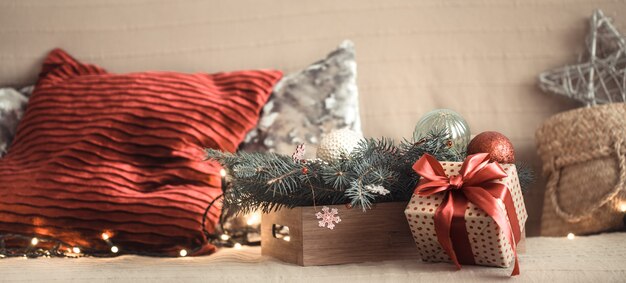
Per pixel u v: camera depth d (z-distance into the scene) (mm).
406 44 2322
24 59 2354
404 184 1616
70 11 2379
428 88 2305
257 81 2082
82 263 1647
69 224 1855
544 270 1465
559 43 2301
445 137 1648
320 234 1573
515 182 1561
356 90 2123
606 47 2275
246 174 1567
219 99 2037
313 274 1488
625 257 1555
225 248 1888
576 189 2062
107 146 1955
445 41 2320
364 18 2336
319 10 2346
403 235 1620
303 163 1583
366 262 1590
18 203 1880
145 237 1840
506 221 1448
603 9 2301
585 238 1857
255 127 2057
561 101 2281
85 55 2357
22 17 2371
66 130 1994
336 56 2158
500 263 1501
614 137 2023
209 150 1661
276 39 2338
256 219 1942
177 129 1977
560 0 2314
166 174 1935
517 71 2303
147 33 2363
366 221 1600
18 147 2051
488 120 2287
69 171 1916
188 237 1843
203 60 2340
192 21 2363
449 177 1521
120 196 1871
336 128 2049
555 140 2123
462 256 1525
